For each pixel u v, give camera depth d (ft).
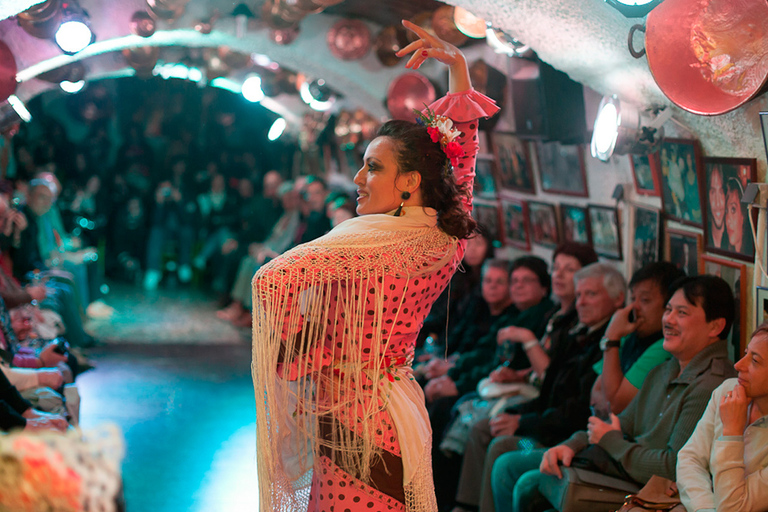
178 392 19.34
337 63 20.30
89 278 28.35
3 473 3.56
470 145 7.58
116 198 35.58
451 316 16.67
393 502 6.72
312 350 6.59
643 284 10.48
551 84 13.39
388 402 6.71
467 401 13.30
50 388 12.10
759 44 7.92
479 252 16.40
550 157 15.39
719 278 9.02
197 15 17.78
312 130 28.68
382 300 6.48
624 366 10.98
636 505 8.37
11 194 20.62
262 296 6.10
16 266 21.62
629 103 11.12
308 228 26.45
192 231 35.29
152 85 36.58
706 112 8.36
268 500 6.31
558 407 11.34
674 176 11.23
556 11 9.73
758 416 7.79
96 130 35.55
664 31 8.41
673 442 8.70
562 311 13.00
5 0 10.84
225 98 37.42
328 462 6.70
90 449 3.90
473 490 12.03
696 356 8.96
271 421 6.23
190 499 12.91
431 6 16.97
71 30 13.98
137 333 25.44
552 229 16.14
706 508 7.61
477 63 16.38
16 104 16.06
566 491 9.13
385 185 6.79
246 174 36.96
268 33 19.29
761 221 9.04
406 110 18.17
